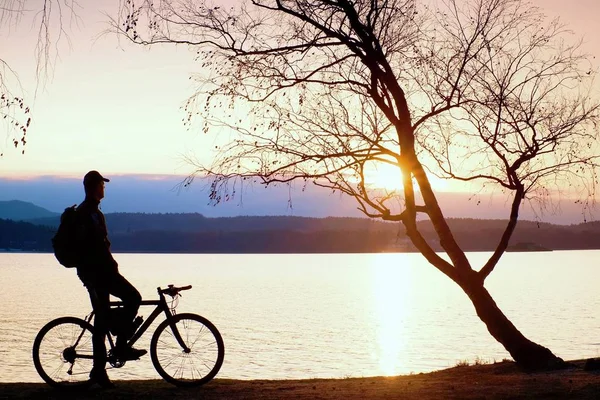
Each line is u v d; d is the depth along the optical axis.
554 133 13.49
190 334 8.88
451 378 10.92
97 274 8.43
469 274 13.19
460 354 57.84
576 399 8.10
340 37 12.84
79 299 117.06
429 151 13.83
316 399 8.23
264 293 151.00
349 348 61.75
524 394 8.53
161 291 8.70
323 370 47.91
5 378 37.44
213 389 8.83
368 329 80.56
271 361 52.34
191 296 138.62
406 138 13.22
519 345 12.52
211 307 111.50
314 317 95.88
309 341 67.31
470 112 13.52
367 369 48.41
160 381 9.66
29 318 82.56
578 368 11.86
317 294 150.88
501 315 12.91
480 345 64.88
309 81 12.91
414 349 61.59
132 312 8.56
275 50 12.79
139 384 9.33
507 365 12.58
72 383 8.67
